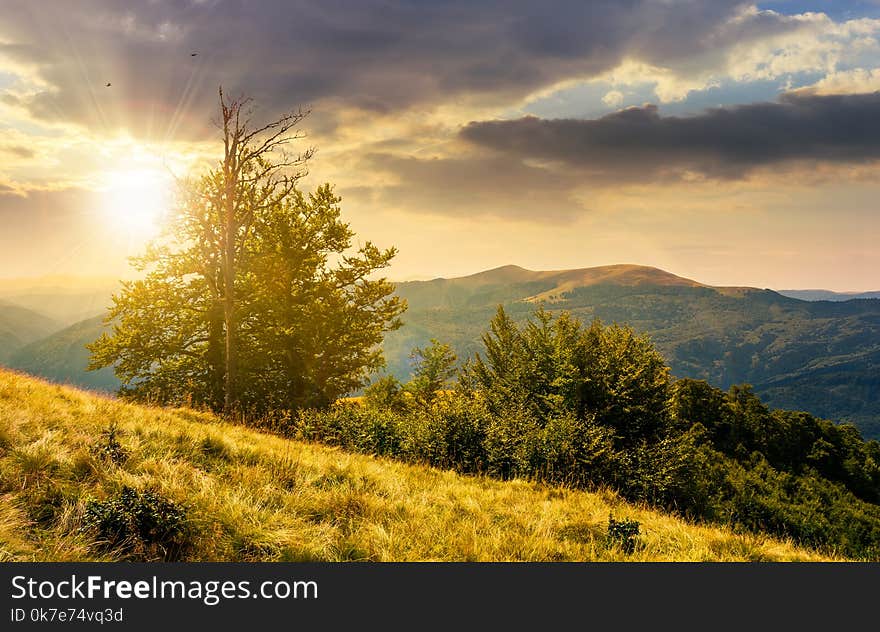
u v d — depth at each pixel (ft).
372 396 118.01
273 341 91.91
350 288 106.32
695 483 64.85
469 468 50.83
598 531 29.68
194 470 26.66
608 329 88.58
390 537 23.00
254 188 79.46
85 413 33.71
